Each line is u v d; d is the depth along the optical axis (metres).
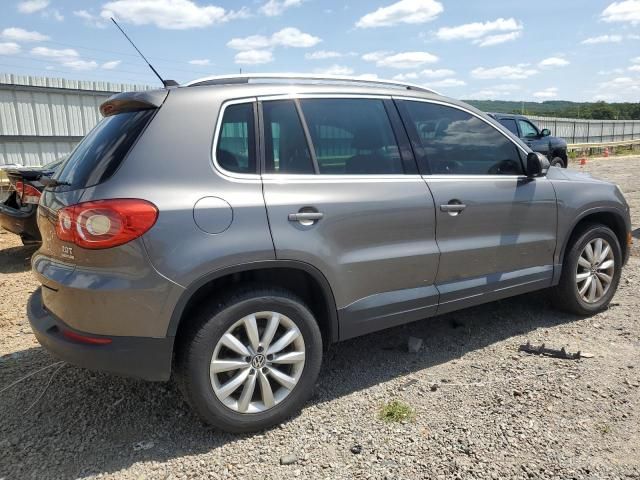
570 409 3.08
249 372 2.86
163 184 2.65
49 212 2.80
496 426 2.93
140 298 2.56
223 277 2.88
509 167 4.02
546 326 4.38
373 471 2.59
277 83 3.16
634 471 2.55
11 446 2.81
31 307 3.10
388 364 3.75
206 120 2.83
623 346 3.95
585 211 4.36
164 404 3.23
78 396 3.32
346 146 3.27
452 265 3.64
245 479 2.55
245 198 2.81
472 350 3.95
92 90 14.55
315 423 3.02
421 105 3.68
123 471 2.61
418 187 3.45
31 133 13.48
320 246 3.00
